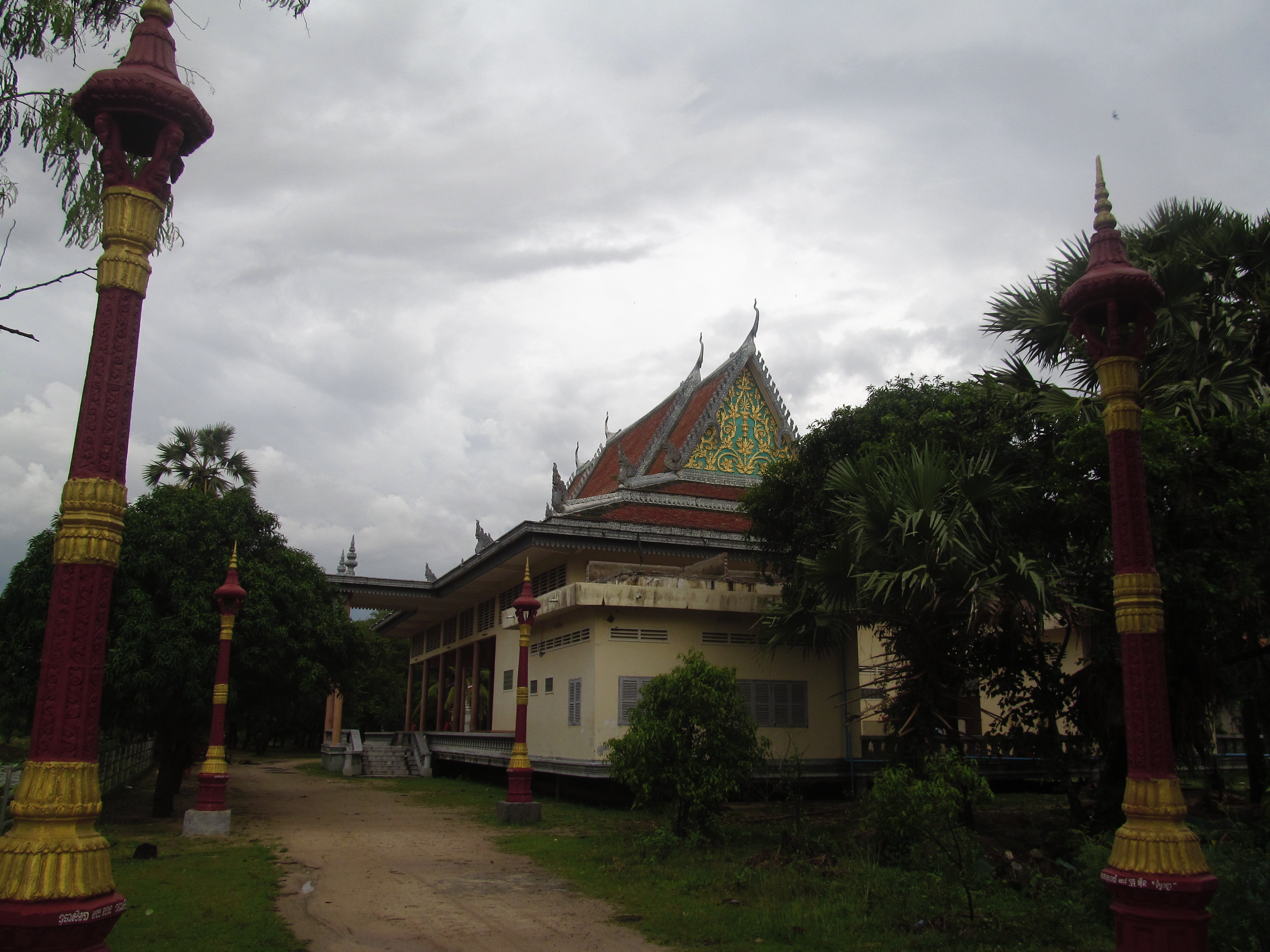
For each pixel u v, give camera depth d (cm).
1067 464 1306
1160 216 1625
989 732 1734
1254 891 763
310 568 1973
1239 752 2728
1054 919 870
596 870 1203
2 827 1162
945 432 1535
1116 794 1318
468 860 1309
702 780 1354
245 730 4922
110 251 579
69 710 516
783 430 3125
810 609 1661
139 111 591
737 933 866
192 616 1658
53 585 532
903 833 1081
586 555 2527
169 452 3195
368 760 3309
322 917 944
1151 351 1412
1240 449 1218
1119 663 1325
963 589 1282
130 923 876
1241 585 1161
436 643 3944
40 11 877
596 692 1903
